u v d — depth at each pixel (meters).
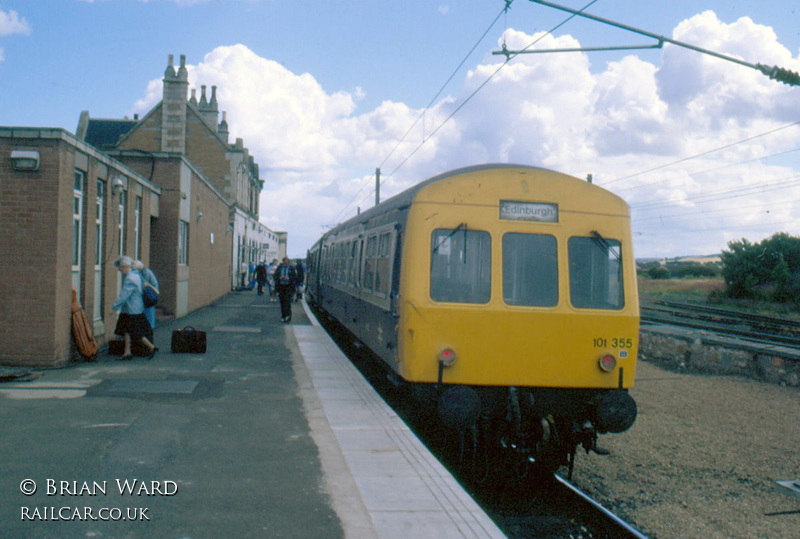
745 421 9.92
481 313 6.70
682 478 7.47
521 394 6.77
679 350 15.87
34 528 4.08
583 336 6.80
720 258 43.62
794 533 5.95
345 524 4.34
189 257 20.02
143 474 5.18
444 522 4.42
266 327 17.22
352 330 12.00
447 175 7.19
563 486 6.73
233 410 7.52
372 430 6.82
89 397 7.80
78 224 10.73
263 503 4.67
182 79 35.66
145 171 17.45
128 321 10.84
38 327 9.46
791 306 37.22
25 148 9.34
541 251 6.88
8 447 5.75
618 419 6.57
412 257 6.80
